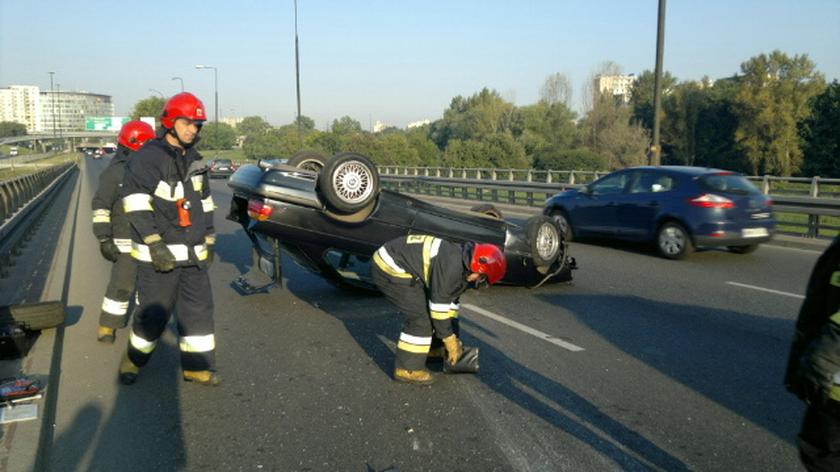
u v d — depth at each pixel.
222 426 4.48
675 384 5.30
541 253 8.54
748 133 57.97
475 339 6.52
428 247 5.02
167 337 6.46
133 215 4.65
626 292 8.73
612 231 12.70
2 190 11.47
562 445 4.22
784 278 9.74
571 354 6.05
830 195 22.08
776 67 57.50
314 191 7.16
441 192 31.06
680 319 7.30
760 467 3.96
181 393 5.05
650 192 11.98
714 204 11.11
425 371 5.28
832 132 47.47
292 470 3.90
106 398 4.93
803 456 2.79
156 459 4.02
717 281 9.51
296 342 6.39
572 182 29.27
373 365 5.73
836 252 2.75
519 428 4.46
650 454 4.11
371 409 4.78
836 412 2.57
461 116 86.56
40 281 8.37
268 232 7.25
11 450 3.89
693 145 63.56
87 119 108.62
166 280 4.96
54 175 28.27
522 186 26.67
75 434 4.34
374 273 5.23
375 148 55.56
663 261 11.36
